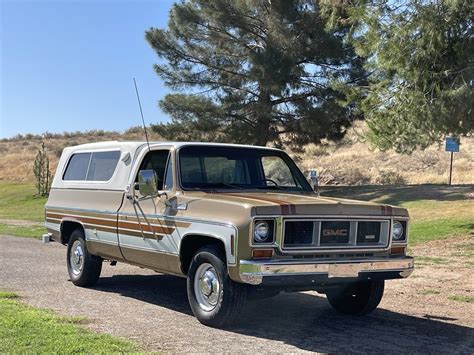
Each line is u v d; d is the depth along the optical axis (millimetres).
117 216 8648
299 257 6543
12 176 57375
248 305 8547
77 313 7641
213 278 6973
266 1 27516
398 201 23875
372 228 7105
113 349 5777
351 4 15797
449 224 17484
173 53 29703
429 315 8023
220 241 6789
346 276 6688
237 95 29109
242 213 6469
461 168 37875
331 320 7645
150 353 5750
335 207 6797
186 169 7828
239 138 29312
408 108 14688
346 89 17984
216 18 27969
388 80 15492
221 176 8070
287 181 8570
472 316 7973
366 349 6254
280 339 6586
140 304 8453
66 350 5645
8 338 6035
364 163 43250
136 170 8531
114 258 9000
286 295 9398
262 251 6371
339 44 27031
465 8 13430
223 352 5953
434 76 14086
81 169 10109
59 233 10305
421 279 10734
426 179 35156
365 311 7789
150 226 7887
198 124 29141
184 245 7340
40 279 10570
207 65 29812
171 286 10047
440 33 13727
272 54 26812
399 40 14227
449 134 16062
